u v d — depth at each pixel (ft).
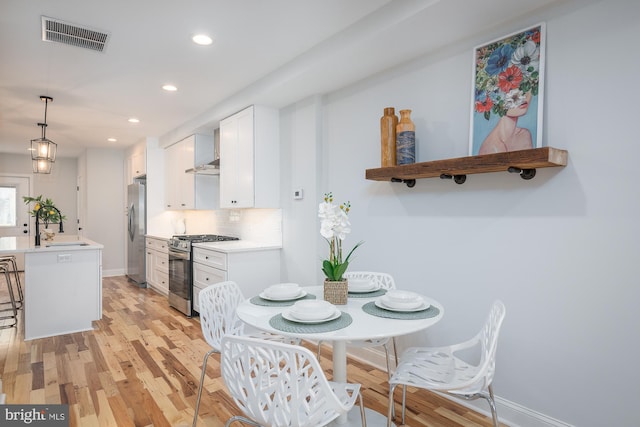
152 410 7.15
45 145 13.46
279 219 12.57
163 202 19.31
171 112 14.25
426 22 6.77
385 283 8.27
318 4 7.04
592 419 5.77
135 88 11.55
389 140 8.12
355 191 9.91
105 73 10.36
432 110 8.04
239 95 12.01
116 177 22.59
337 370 6.33
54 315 11.47
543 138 6.30
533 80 6.33
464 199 7.47
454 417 6.99
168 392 7.86
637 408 5.34
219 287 7.48
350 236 10.06
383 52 8.06
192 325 12.57
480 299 7.20
